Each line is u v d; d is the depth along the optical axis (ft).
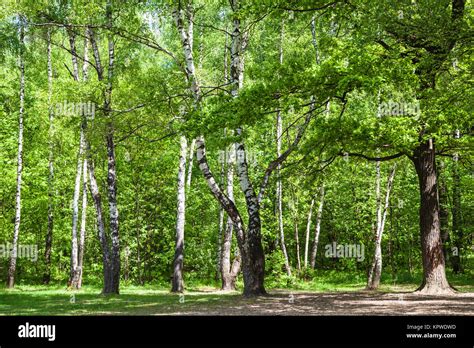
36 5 68.44
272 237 99.66
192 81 58.90
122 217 106.52
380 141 56.29
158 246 107.86
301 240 127.95
